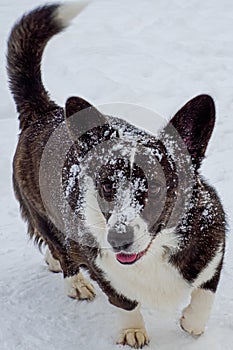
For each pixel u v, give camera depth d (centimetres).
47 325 405
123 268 357
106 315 415
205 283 370
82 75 869
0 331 399
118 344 381
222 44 1022
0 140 703
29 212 461
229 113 743
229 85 849
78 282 440
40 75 470
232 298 417
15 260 494
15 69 467
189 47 1004
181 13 1185
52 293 445
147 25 1138
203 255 358
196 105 347
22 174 436
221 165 624
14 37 468
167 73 893
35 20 468
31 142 434
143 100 792
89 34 1078
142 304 392
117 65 930
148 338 381
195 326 374
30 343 386
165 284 364
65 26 476
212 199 368
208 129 349
